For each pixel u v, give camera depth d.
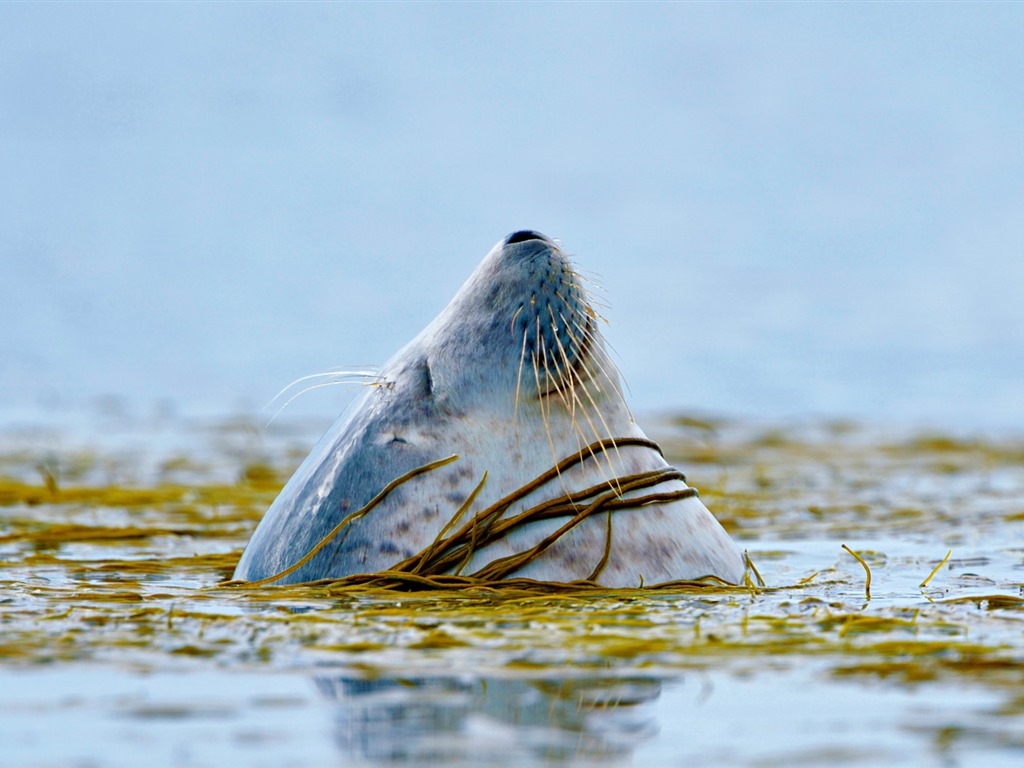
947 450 57.19
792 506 40.66
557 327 22.69
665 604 21.72
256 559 24.92
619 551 23.23
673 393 74.50
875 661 18.31
